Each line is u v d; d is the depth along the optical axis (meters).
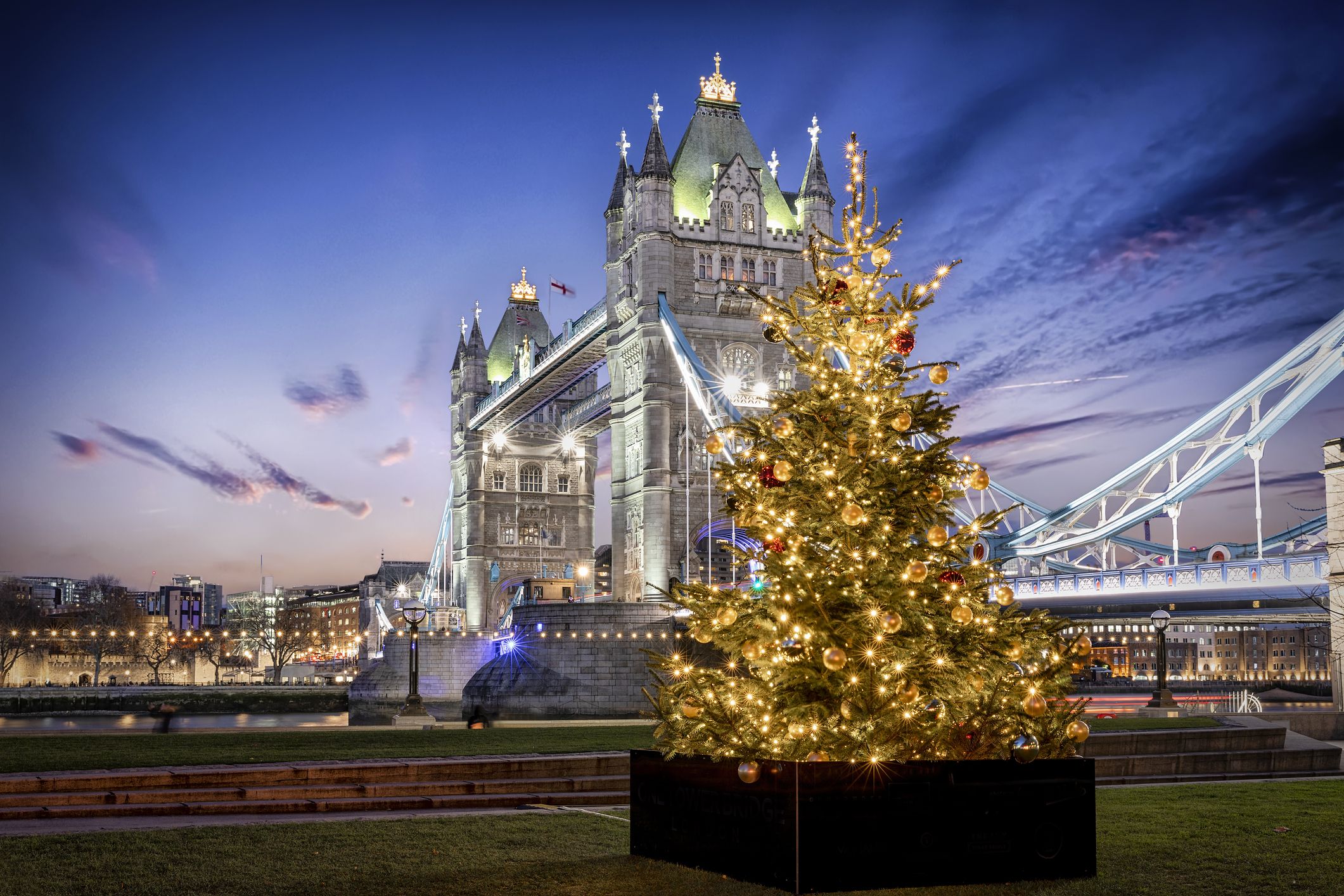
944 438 18.14
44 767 24.83
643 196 105.75
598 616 84.06
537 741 32.97
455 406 169.62
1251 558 75.19
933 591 17.33
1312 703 101.81
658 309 103.81
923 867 15.98
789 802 15.46
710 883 16.05
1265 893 15.66
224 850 17.77
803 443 18.08
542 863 17.28
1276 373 71.44
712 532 102.69
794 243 109.38
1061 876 16.61
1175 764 31.78
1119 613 80.88
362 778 24.94
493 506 156.50
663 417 102.19
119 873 16.03
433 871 16.61
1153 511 77.88
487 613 154.25
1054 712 17.56
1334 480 59.47
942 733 17.14
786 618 16.84
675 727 17.98
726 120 113.31
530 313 174.75
